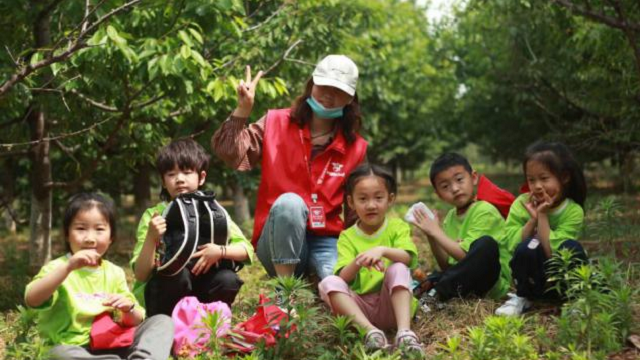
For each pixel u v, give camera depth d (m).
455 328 4.37
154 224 3.88
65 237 3.85
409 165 33.84
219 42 7.43
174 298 4.17
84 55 5.73
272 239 4.57
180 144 4.38
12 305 5.98
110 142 7.52
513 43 14.82
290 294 3.91
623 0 8.93
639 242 6.64
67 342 3.66
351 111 4.96
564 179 4.75
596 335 3.75
